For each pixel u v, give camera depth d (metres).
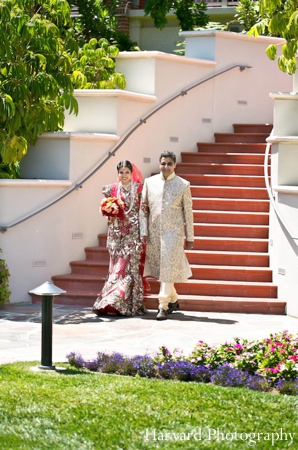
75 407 5.83
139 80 13.44
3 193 10.85
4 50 10.02
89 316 9.94
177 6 16.55
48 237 11.30
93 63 13.44
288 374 6.60
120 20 18.88
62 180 11.48
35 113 11.16
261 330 9.16
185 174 12.91
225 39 14.37
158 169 13.27
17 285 10.96
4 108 10.24
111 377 6.73
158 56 13.23
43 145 11.81
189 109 13.81
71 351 7.88
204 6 16.78
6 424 5.46
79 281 11.10
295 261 10.05
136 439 5.18
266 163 11.13
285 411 5.82
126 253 10.07
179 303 10.38
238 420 5.61
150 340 8.49
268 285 10.56
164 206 9.82
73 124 12.52
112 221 10.15
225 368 6.76
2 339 8.48
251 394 6.23
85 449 5.00
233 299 10.35
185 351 7.88
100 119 12.38
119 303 9.88
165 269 9.76
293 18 9.80
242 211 12.07
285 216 10.33
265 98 14.84
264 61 14.81
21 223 10.98
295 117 10.76
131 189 10.19
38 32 10.44
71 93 11.17
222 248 11.38
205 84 14.06
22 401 5.94
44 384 6.41
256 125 14.30
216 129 14.27
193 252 11.16
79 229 11.73
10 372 6.80
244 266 11.09
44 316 7.00
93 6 15.66
